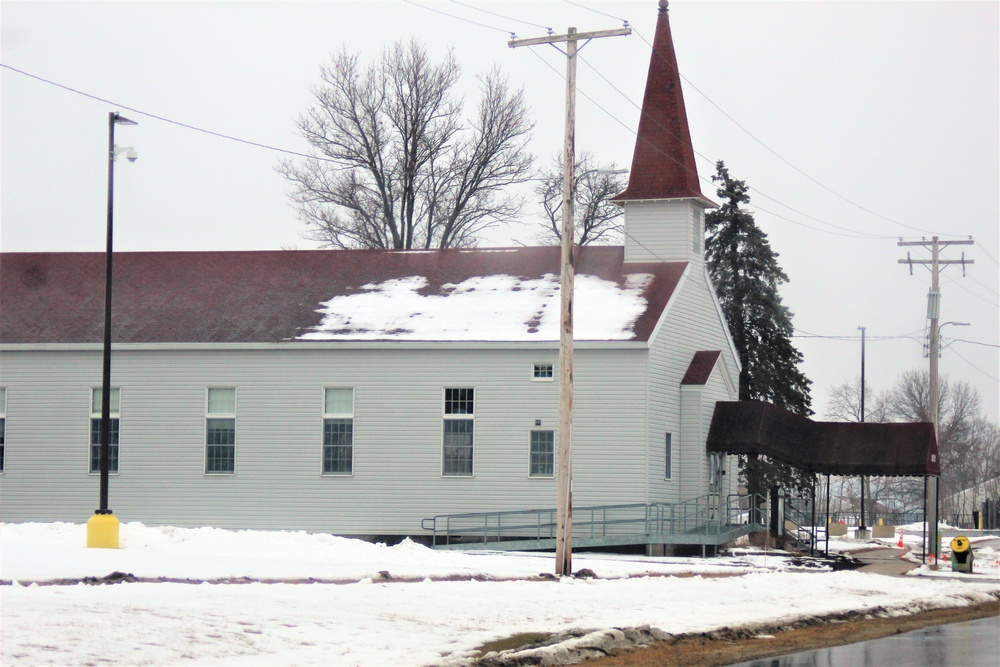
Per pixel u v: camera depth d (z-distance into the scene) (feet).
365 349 147.13
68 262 169.17
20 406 155.02
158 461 151.02
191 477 150.10
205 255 168.55
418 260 163.32
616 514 138.82
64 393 154.30
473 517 142.61
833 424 148.87
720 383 158.10
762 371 172.86
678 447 148.56
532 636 67.31
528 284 154.81
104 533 109.50
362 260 164.55
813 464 147.02
